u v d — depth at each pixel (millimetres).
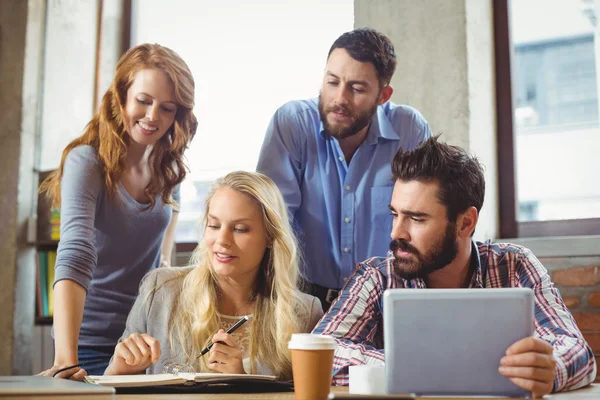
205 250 1890
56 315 2064
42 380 1207
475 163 1824
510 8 3270
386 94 2375
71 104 3799
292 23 3557
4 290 3510
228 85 3645
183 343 1830
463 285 1876
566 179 3115
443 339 1157
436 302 1161
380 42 2307
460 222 1795
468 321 1158
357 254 2395
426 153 1793
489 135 3154
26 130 3619
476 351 1156
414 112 2506
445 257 1790
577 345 1535
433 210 1773
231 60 3654
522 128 3211
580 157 3105
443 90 3047
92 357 2432
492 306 1159
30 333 3547
